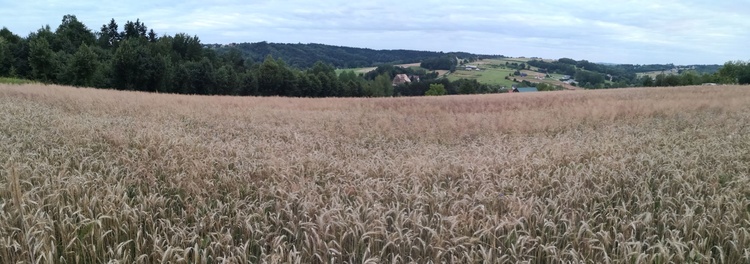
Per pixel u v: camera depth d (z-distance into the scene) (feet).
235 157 25.82
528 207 15.69
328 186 19.26
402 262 12.59
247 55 427.33
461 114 59.26
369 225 13.89
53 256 12.34
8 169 18.19
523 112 57.21
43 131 31.04
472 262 12.00
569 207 16.79
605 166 23.40
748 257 12.53
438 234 13.78
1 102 56.13
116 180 19.03
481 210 15.72
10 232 13.20
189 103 68.69
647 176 21.35
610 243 13.64
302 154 27.20
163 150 26.37
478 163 24.20
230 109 59.98
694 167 23.26
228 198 17.54
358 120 50.96
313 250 12.83
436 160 25.61
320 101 91.81
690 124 44.47
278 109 63.87
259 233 14.33
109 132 31.76
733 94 89.86
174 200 16.87
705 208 16.66
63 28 278.67
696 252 12.47
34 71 162.09
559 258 12.44
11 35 232.32
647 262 12.39
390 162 24.22
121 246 11.85
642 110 56.95
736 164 24.21
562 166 24.49
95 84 164.25
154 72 172.76
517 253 13.44
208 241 13.44
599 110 54.29
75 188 16.63
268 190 18.49
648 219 14.44
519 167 23.08
